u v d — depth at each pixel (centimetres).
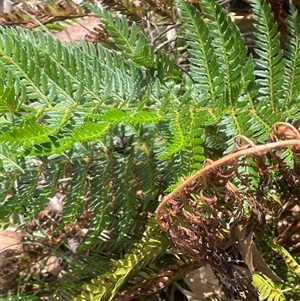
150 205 54
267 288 47
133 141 49
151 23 63
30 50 40
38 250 66
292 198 54
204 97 44
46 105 40
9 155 47
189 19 43
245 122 45
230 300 53
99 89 43
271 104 47
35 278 67
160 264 56
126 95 44
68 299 57
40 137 35
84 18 68
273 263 54
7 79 39
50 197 48
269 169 41
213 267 45
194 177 38
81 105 42
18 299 60
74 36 68
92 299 50
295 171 42
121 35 46
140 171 48
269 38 45
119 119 36
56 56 42
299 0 51
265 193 46
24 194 47
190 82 46
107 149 49
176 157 44
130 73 47
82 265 58
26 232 65
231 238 46
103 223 48
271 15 44
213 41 44
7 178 48
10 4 74
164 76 48
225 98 44
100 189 48
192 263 53
